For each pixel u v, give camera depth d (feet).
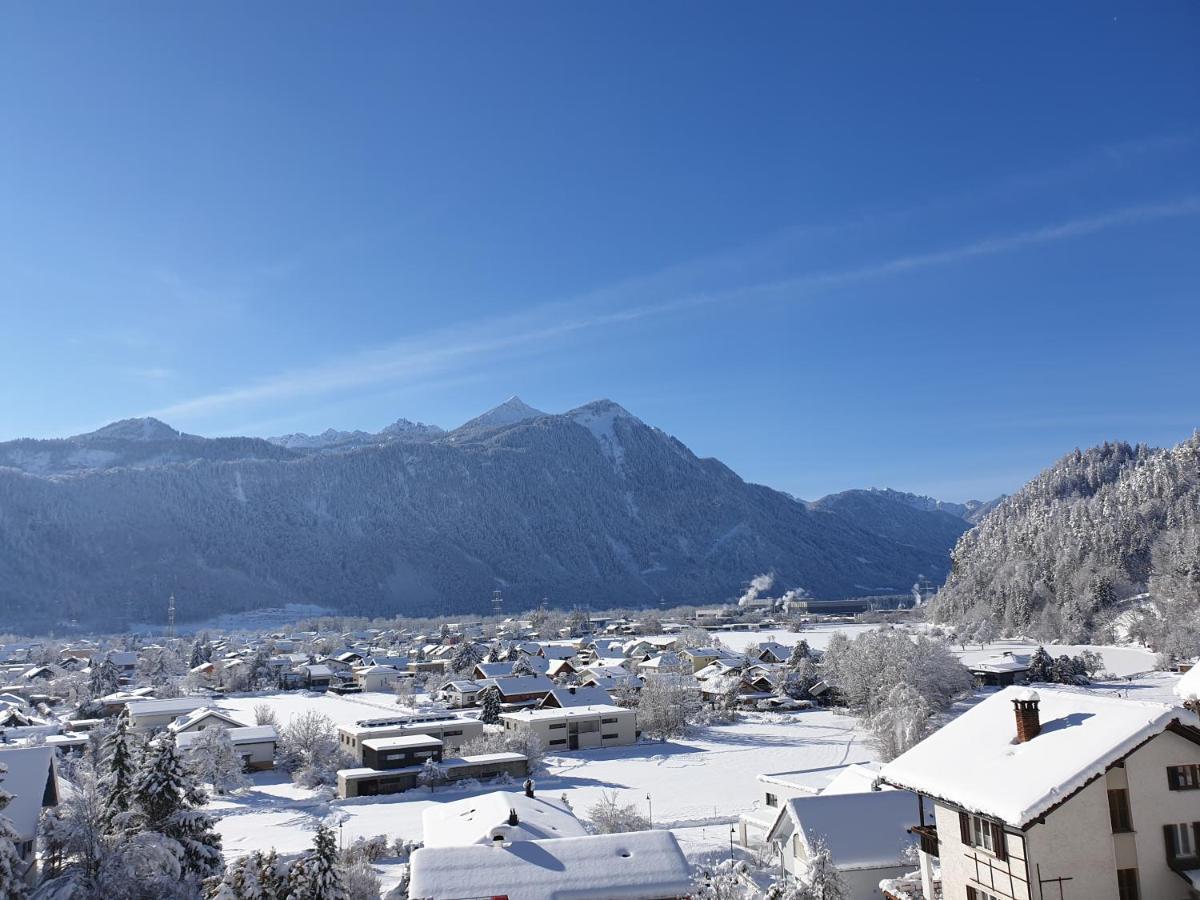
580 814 202.49
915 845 120.06
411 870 105.60
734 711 388.78
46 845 121.39
